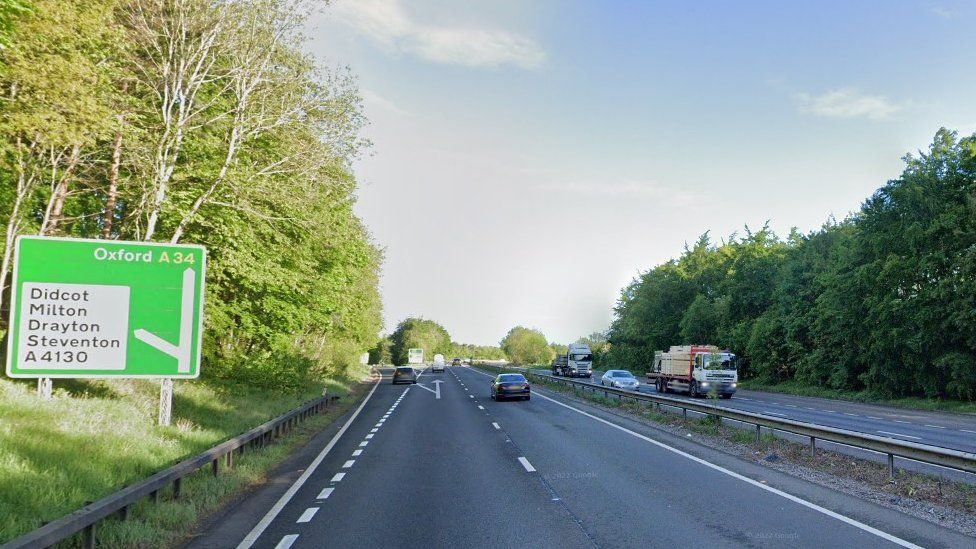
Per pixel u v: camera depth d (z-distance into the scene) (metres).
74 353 12.29
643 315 82.88
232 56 22.72
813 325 47.31
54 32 11.95
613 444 15.78
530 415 24.61
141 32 20.59
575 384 39.44
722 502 9.08
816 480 10.79
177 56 21.50
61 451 9.39
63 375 12.16
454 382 58.91
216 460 10.87
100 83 14.80
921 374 35.06
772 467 12.20
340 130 23.73
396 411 27.83
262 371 25.95
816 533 7.32
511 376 34.06
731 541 7.03
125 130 17.95
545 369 115.06
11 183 17.86
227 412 18.94
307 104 23.23
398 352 159.00
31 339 12.06
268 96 23.11
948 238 35.09
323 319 31.45
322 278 29.94
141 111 20.72
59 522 5.56
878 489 9.95
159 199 19.91
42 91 12.46
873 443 10.88
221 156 23.27
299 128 23.44
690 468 12.09
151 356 12.73
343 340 55.38
